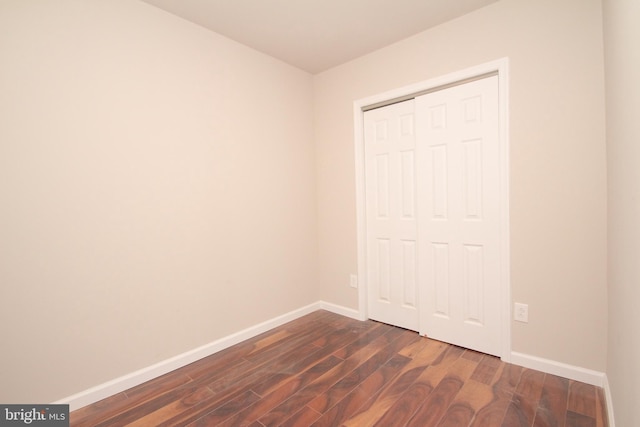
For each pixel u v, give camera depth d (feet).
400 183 8.65
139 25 6.35
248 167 8.42
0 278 4.86
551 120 6.06
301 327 9.02
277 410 5.33
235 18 7.09
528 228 6.38
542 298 6.27
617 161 4.32
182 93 7.04
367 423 4.95
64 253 5.45
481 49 6.86
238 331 8.16
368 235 9.44
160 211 6.68
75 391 5.56
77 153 5.57
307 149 10.17
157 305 6.63
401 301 8.78
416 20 7.29
